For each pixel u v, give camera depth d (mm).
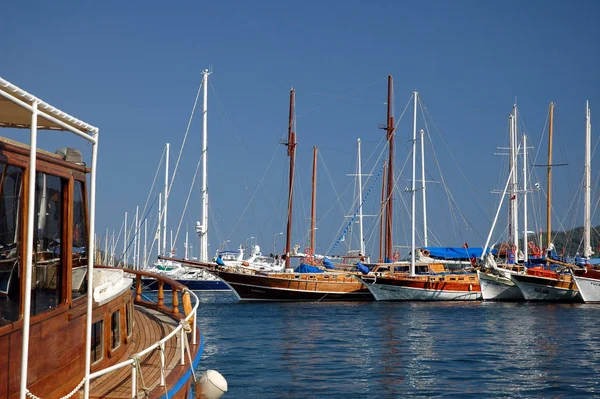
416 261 67188
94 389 9734
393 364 24719
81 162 9133
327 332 34844
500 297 57219
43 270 7926
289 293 56062
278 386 20531
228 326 37656
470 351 28062
